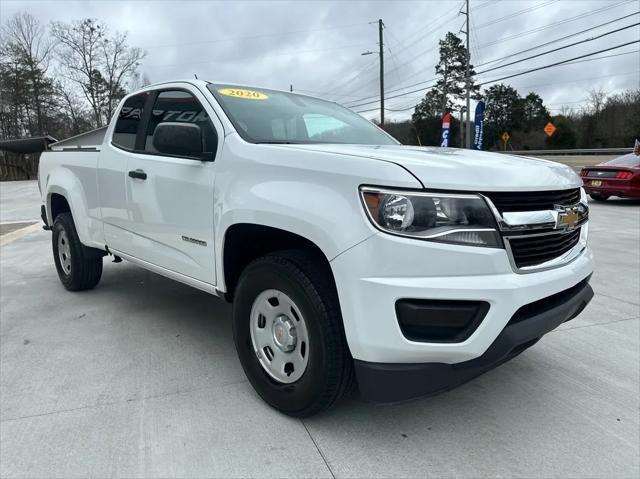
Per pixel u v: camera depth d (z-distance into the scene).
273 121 3.32
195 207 3.11
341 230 2.25
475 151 3.12
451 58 65.06
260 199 2.60
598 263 6.41
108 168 4.05
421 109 68.06
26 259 6.96
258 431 2.60
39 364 3.40
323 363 2.43
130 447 2.46
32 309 4.57
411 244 2.14
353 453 2.42
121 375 3.23
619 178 12.59
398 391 2.24
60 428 2.62
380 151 2.64
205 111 3.28
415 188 2.17
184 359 3.48
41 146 33.66
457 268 2.16
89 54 56.31
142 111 3.88
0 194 20.42
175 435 2.55
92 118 57.91
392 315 2.17
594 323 4.20
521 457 2.40
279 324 2.70
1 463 2.33
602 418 2.75
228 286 3.02
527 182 2.38
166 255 3.47
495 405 2.89
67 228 4.83
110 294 5.04
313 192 2.40
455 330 2.20
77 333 3.97
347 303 2.25
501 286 2.20
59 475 2.25
